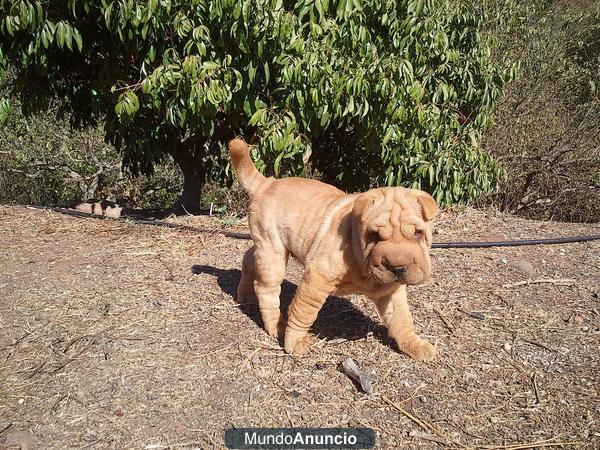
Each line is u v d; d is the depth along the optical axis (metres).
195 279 1.02
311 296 0.74
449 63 1.39
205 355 0.77
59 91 1.51
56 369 0.75
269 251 0.79
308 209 0.75
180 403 0.68
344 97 1.24
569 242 1.22
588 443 0.61
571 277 1.03
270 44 1.17
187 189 1.69
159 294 0.96
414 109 1.28
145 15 1.10
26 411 0.67
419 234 0.65
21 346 0.81
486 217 1.41
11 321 0.87
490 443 0.62
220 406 0.68
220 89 1.15
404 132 1.33
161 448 0.61
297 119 1.27
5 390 0.71
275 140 1.20
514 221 1.39
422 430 0.64
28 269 1.07
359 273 0.70
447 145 1.40
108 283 1.00
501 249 1.18
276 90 1.21
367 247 0.65
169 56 1.23
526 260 1.12
